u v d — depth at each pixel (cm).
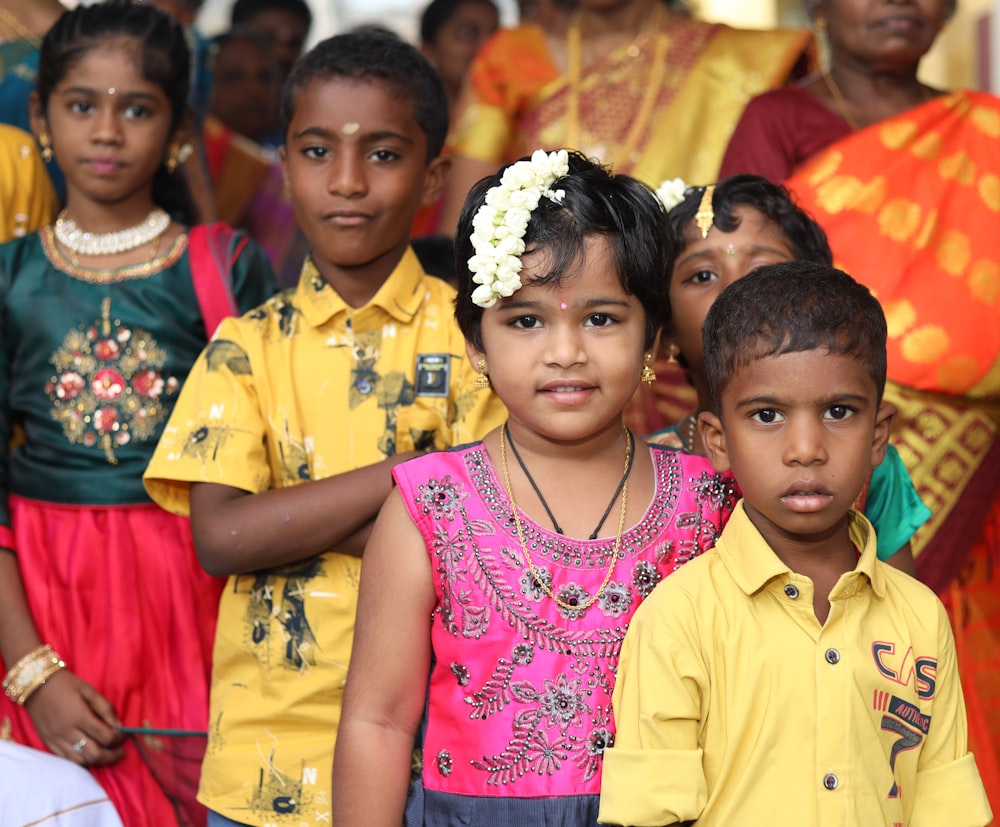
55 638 411
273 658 363
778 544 294
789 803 280
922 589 303
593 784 286
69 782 359
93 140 421
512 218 285
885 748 287
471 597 295
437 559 299
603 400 291
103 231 430
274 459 373
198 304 427
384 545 305
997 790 434
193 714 407
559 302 287
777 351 276
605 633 293
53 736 398
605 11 602
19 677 400
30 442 422
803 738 282
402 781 298
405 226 386
